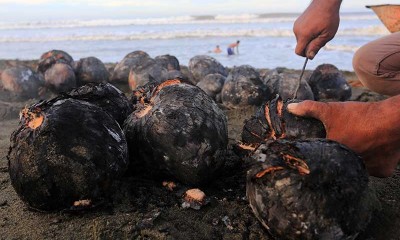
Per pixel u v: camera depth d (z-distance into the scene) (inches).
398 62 26.3
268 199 17.7
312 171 17.2
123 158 21.0
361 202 17.4
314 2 23.9
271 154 18.2
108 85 25.9
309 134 21.2
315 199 16.9
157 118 21.8
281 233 17.6
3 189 25.3
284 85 41.0
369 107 19.8
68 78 54.9
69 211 20.9
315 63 78.4
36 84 54.7
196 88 23.5
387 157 20.5
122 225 20.3
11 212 22.5
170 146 21.5
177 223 20.7
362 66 28.0
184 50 105.2
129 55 61.8
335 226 16.9
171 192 23.3
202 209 22.0
